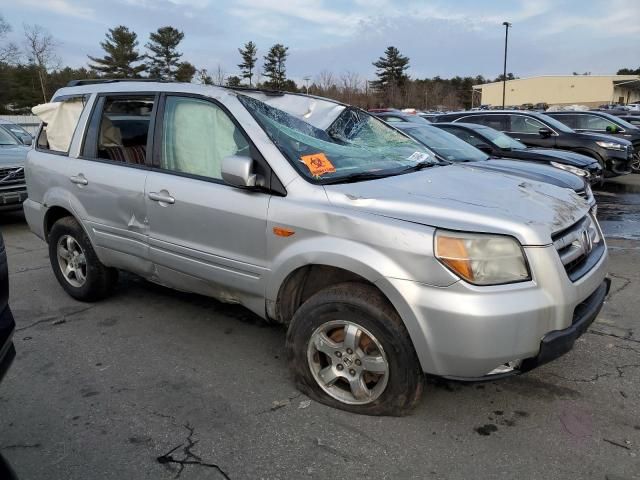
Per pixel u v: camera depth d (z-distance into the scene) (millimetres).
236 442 2859
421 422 3002
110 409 3186
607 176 11555
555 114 15398
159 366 3713
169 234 3770
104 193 4195
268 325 4387
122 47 61375
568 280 2754
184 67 61688
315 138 3660
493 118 12508
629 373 3531
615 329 4230
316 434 2914
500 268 2629
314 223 3002
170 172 3812
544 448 2775
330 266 3049
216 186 3492
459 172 3775
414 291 2684
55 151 4820
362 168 3506
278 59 71250
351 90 48562
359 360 2982
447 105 62438
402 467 2648
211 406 3205
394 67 76938
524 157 8453
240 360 3791
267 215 3188
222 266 3490
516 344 2607
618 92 87438
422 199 2928
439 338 2654
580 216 3180
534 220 2785
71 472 2641
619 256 6434
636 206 10008
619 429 2932
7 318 2246
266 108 3643
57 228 4781
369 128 4227
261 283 3305
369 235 2814
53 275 5809
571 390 3330
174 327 4363
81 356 3875
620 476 2562
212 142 3605
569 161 8344
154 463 2701
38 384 3484
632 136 14375
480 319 2549
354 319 2926
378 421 3012
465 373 2682
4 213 9852
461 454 2736
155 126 3949
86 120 4531
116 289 5250
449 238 2643
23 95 55125
